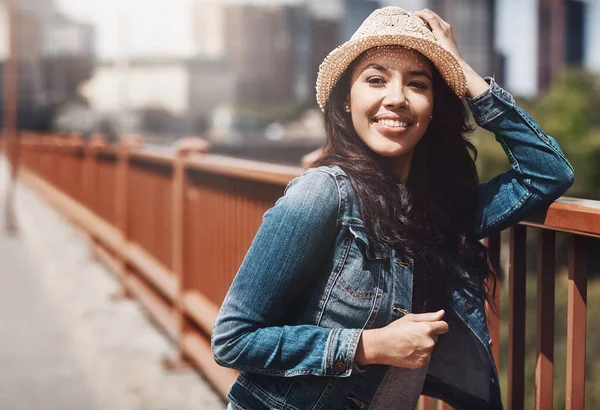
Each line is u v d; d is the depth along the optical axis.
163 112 94.12
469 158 1.85
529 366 13.10
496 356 2.09
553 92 48.59
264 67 153.38
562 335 14.88
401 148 1.65
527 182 1.80
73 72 95.38
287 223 1.54
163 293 5.54
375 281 1.57
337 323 1.57
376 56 1.66
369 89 1.66
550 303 1.88
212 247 4.29
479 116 1.83
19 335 6.41
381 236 1.56
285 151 73.94
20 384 5.07
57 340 6.26
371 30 1.66
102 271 8.02
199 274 4.58
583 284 1.76
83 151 11.02
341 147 1.68
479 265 1.79
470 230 1.83
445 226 1.73
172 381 4.40
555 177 1.77
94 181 9.72
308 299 1.58
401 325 1.52
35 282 9.04
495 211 1.85
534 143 1.78
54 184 16.12
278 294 1.54
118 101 73.50
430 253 1.63
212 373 4.10
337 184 1.57
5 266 10.28
